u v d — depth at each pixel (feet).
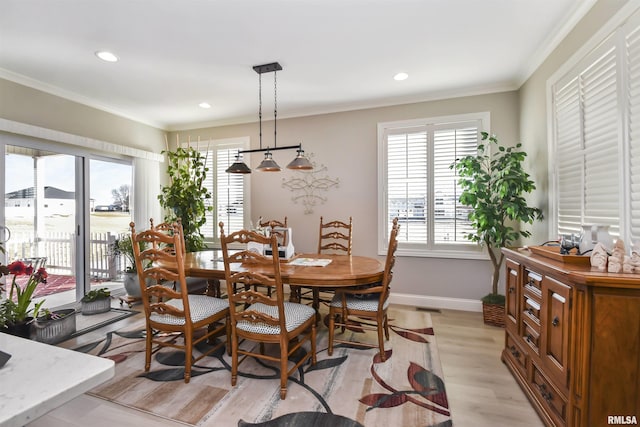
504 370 7.18
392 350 8.20
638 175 5.22
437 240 11.76
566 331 4.64
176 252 6.57
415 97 11.76
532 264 5.73
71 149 11.59
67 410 5.76
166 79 10.13
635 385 4.13
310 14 6.78
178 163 14.62
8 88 9.46
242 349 8.32
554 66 8.01
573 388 4.47
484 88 10.94
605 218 6.08
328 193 13.23
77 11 6.57
